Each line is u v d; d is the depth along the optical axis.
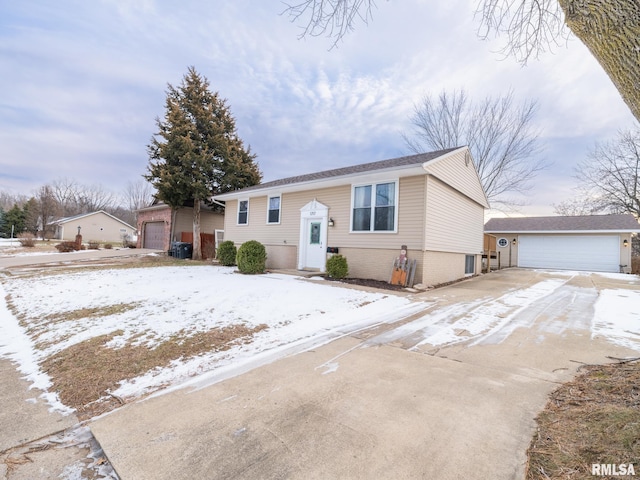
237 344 4.12
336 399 2.63
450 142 19.80
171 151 16.66
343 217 10.58
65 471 1.90
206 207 20.33
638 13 1.73
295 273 10.63
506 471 1.73
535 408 2.42
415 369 3.25
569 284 10.04
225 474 1.77
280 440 2.08
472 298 7.23
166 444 2.07
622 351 3.65
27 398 2.93
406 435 2.11
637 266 14.77
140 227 23.94
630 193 18.59
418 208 8.84
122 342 4.22
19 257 16.38
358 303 6.36
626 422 1.94
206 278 9.49
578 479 1.61
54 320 5.37
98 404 2.76
